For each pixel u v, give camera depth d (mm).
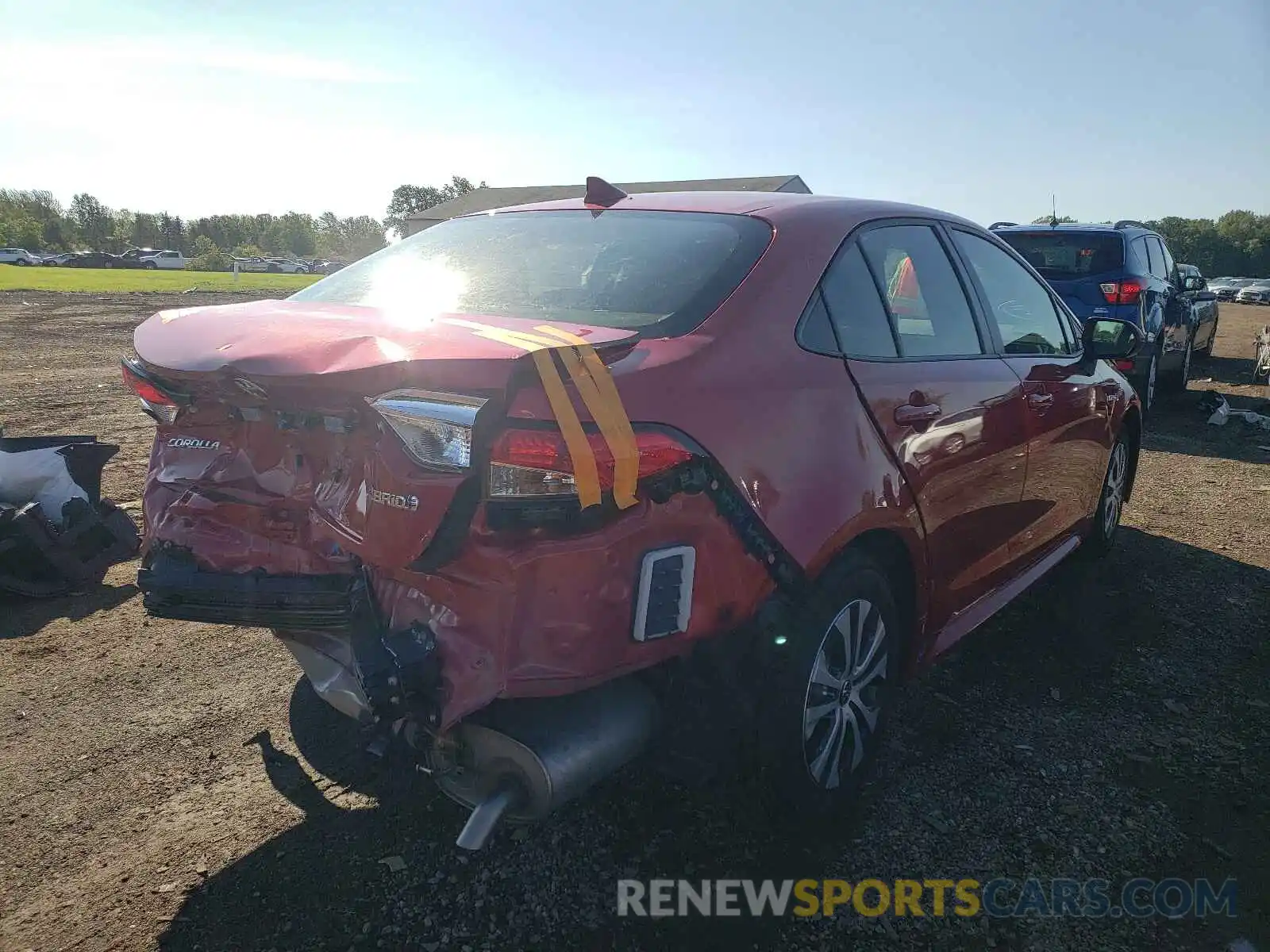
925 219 3361
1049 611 4312
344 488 2242
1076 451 4098
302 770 2945
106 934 2260
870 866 2561
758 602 2275
